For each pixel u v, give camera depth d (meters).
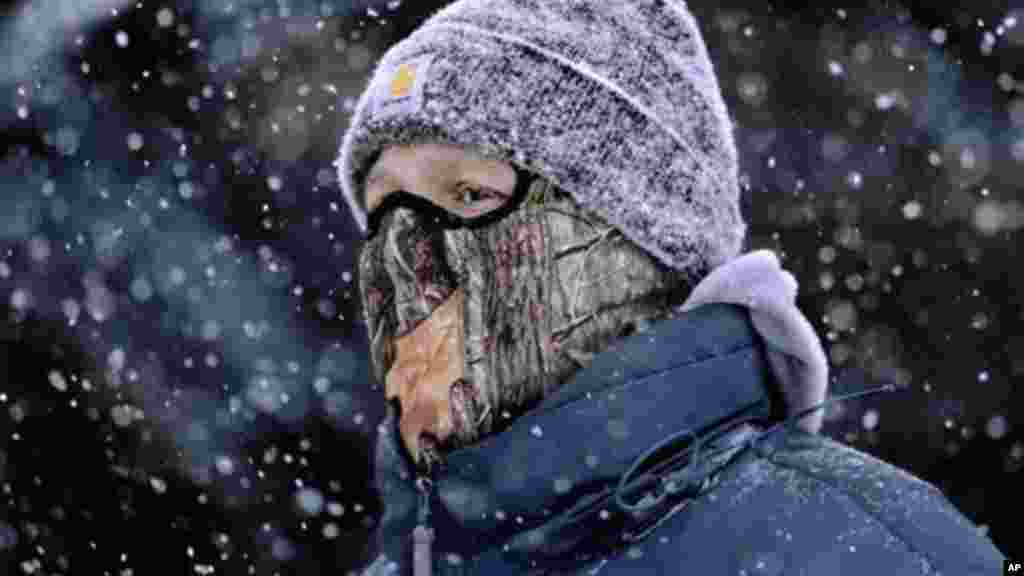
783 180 10.11
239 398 9.47
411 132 1.99
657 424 1.78
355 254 9.70
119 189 9.76
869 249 9.97
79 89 9.77
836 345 9.77
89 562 9.26
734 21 10.16
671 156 2.00
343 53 9.70
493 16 2.05
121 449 9.38
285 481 9.43
